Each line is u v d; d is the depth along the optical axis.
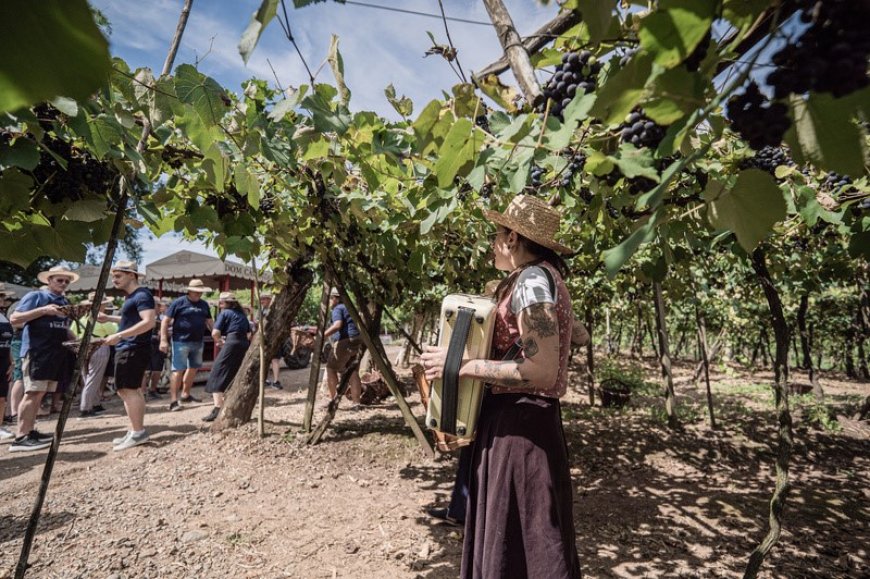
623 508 3.59
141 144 1.63
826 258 3.46
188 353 6.71
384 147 2.05
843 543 3.07
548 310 1.51
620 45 1.06
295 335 10.58
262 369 4.88
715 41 0.51
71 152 1.44
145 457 4.30
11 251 1.43
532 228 1.66
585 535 3.13
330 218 3.40
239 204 2.78
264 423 5.26
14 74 0.21
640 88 0.53
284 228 3.33
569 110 1.15
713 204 0.65
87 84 0.22
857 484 4.24
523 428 1.55
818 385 8.25
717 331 13.84
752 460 4.86
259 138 1.95
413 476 4.04
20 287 10.13
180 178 2.44
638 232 0.55
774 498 1.92
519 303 1.56
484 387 1.69
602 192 1.57
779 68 0.47
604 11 0.43
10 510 3.17
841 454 5.16
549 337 1.50
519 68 1.31
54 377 4.83
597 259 3.66
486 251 3.98
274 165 2.81
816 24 0.45
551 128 1.23
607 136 1.15
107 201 1.58
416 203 2.61
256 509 3.28
